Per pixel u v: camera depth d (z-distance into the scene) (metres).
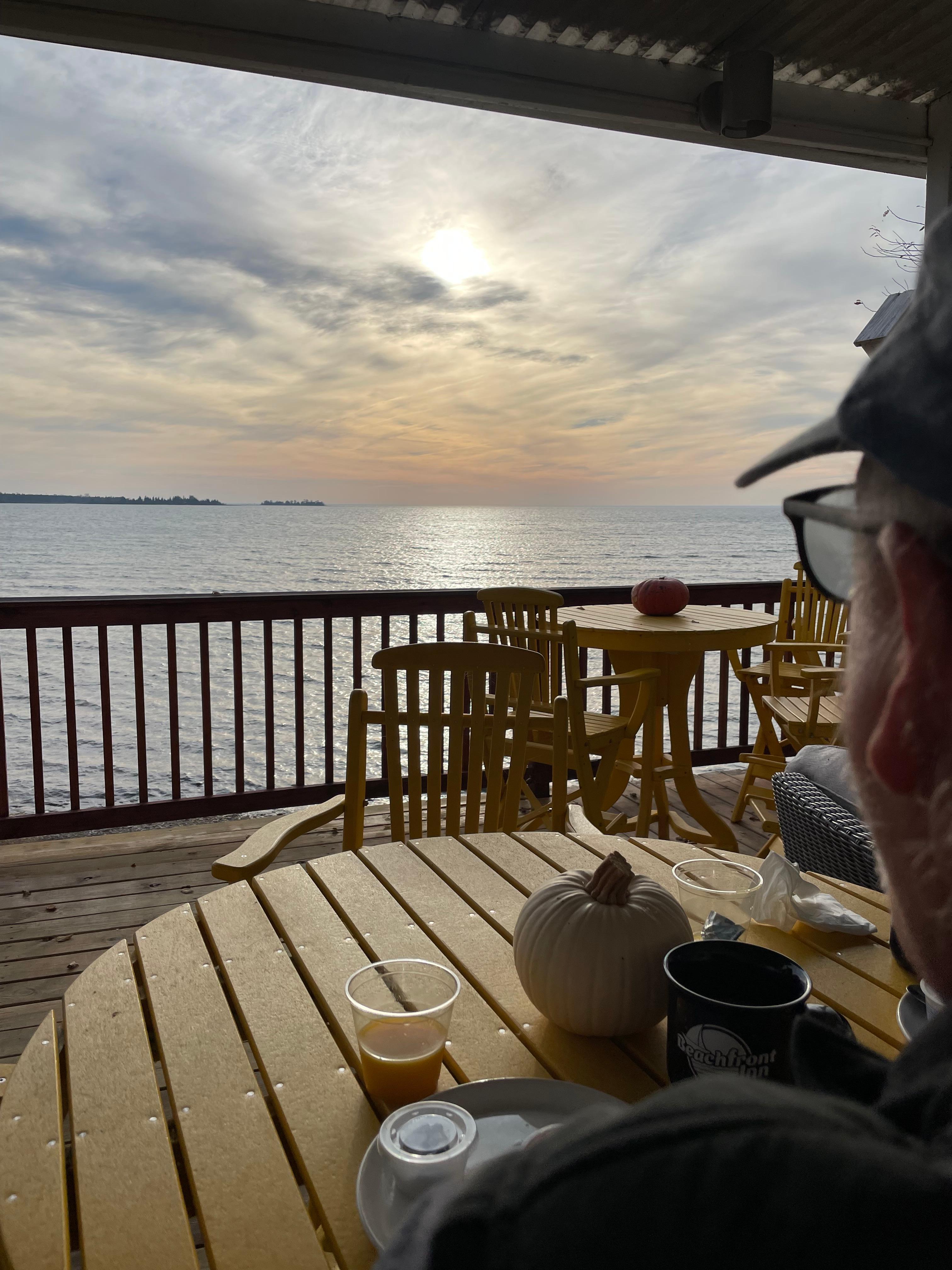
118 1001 1.05
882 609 0.27
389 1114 0.83
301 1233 0.69
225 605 3.85
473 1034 0.98
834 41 3.90
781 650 3.94
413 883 1.41
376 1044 0.84
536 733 3.76
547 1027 0.99
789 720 3.60
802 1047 0.36
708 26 3.74
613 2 3.51
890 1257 0.20
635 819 3.99
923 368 0.25
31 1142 0.81
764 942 1.20
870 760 0.26
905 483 0.24
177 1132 0.82
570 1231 0.23
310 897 1.35
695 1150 0.23
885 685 0.27
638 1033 0.98
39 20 3.14
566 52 3.87
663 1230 0.22
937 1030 0.27
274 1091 0.87
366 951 1.18
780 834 2.78
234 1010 1.03
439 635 4.26
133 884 3.19
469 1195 0.26
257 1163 0.77
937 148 4.56
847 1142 0.22
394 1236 0.30
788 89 4.30
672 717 3.95
